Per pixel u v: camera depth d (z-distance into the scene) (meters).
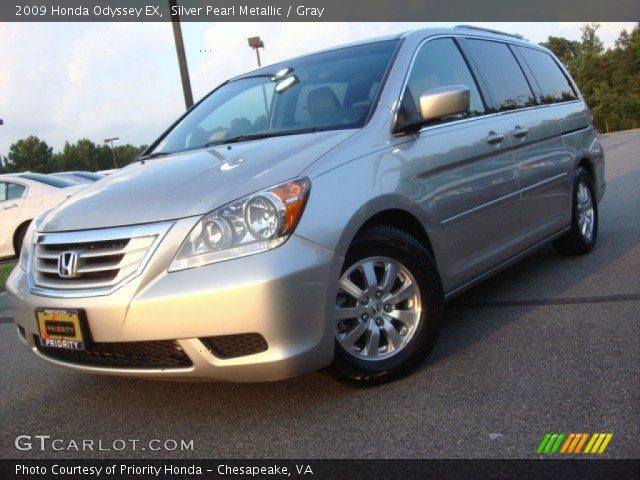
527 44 5.20
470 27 4.47
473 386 2.94
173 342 2.62
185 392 3.27
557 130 4.86
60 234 2.92
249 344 2.61
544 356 3.20
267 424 2.80
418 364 3.15
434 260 3.37
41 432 2.98
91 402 3.29
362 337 3.04
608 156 18.41
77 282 2.79
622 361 3.02
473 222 3.65
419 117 3.41
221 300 2.53
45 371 3.90
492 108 4.10
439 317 3.22
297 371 2.64
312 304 2.65
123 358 2.74
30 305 2.92
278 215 2.62
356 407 2.86
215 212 2.65
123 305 2.61
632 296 4.03
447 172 3.46
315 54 4.18
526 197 4.25
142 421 2.99
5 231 10.11
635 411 2.53
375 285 3.00
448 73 3.89
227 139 3.74
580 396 2.71
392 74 3.50
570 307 3.95
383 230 3.04
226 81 4.61
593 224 5.45
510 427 2.52
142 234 2.68
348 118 3.34
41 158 87.81
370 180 2.97
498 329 3.69
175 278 2.59
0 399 3.48
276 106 3.80
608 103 62.88
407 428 2.61
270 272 2.55
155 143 4.19
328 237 2.72
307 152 2.96
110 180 3.39
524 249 4.29
